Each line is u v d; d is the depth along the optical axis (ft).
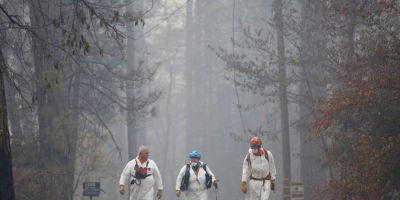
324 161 96.58
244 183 66.85
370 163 69.31
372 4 84.58
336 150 84.58
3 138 55.21
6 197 55.06
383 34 85.10
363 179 72.95
